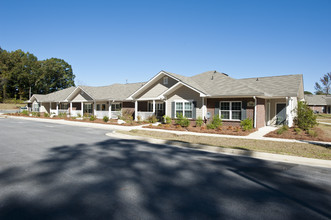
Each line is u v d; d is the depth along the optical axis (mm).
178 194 4508
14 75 65875
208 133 14039
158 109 23359
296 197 4492
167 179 5426
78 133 14305
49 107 39188
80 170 6016
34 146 9438
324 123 23625
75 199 4172
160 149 9195
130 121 20969
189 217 3562
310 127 15422
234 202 4191
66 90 38031
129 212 3691
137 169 6203
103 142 10766
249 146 9562
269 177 5750
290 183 5320
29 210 3715
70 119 26953
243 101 16000
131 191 4609
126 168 6277
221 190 4789
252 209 3914
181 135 13078
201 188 4879
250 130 14531
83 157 7523
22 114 36531
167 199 4250
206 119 17375
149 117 21344
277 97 17062
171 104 19047
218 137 12258
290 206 4074
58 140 11188
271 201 4277
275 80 19719
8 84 67438
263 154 8141
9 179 5242
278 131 13125
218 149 9156
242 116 16031
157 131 14977
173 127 17031
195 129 15539
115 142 10805
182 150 9086
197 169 6340
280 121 19047
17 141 10742
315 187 5078
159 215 3607
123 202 4074
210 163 7051
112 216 3545
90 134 13867
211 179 5500
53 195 4344
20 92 68125
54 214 3588
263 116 17844
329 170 6488
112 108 28906
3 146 9383
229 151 8898
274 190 4855
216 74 20766
